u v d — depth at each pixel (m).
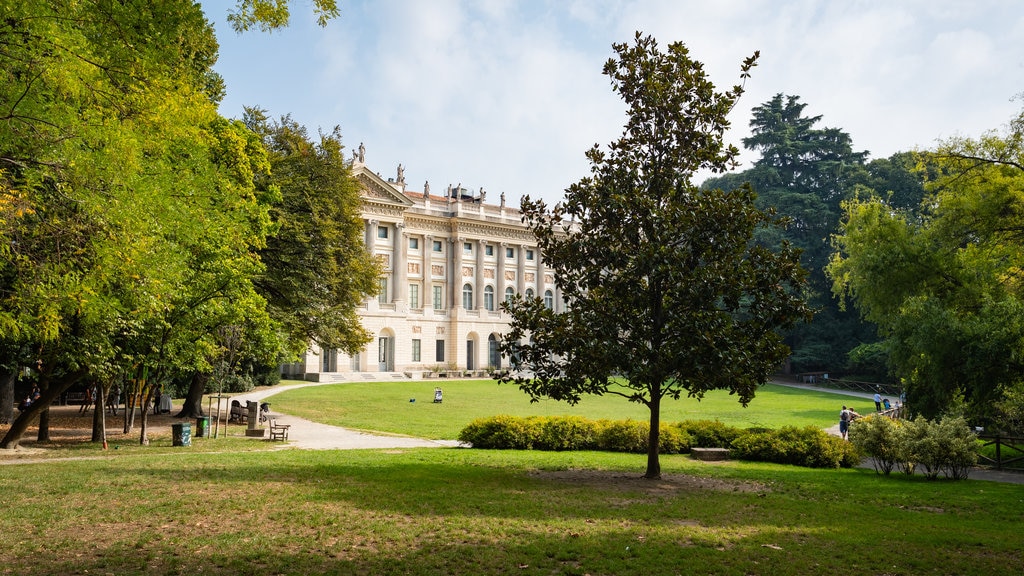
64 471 18.22
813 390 77.38
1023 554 11.34
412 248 95.38
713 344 17.48
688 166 19.52
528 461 22.47
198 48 19.98
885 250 34.12
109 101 12.45
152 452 24.30
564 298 20.22
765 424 41.78
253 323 30.31
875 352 78.44
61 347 21.72
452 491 15.89
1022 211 29.33
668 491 17.25
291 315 37.41
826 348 91.25
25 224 14.34
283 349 34.16
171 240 19.02
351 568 9.65
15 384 46.00
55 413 40.62
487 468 20.58
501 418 27.66
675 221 18.48
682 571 9.84
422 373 88.38
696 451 26.06
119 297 18.23
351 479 17.48
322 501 14.30
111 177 13.21
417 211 95.44
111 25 10.94
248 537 11.20
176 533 11.44
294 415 42.03
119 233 13.95
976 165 30.38
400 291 90.94
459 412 45.59
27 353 25.69
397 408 47.44
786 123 104.38
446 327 97.62
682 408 53.03
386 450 25.59
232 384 54.91
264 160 31.30
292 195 37.06
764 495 17.17
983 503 16.95
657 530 12.33
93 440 27.55
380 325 88.88
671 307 18.62
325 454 23.66
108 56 11.42
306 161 40.03
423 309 94.75
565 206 20.02
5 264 14.08
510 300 20.33
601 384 19.88
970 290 31.59
